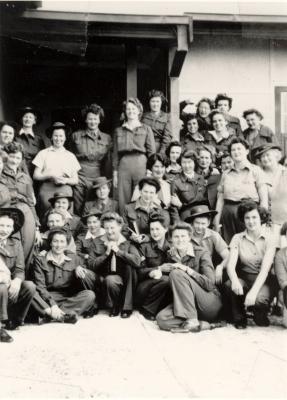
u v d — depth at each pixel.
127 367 4.24
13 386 3.89
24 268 5.58
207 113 8.05
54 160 6.94
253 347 4.70
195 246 5.73
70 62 9.12
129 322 5.43
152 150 7.04
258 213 5.68
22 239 5.86
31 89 9.39
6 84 8.76
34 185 7.12
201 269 5.60
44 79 9.46
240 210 5.69
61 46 7.90
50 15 7.26
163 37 7.48
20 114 7.32
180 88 9.37
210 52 9.40
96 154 7.28
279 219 6.43
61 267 5.72
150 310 5.54
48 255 5.75
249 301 5.28
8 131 6.71
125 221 6.35
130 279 5.68
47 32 7.34
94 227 6.17
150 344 4.75
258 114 7.89
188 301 5.21
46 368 4.20
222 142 7.61
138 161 6.97
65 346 4.66
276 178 6.55
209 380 4.02
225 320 5.57
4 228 5.34
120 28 7.42
